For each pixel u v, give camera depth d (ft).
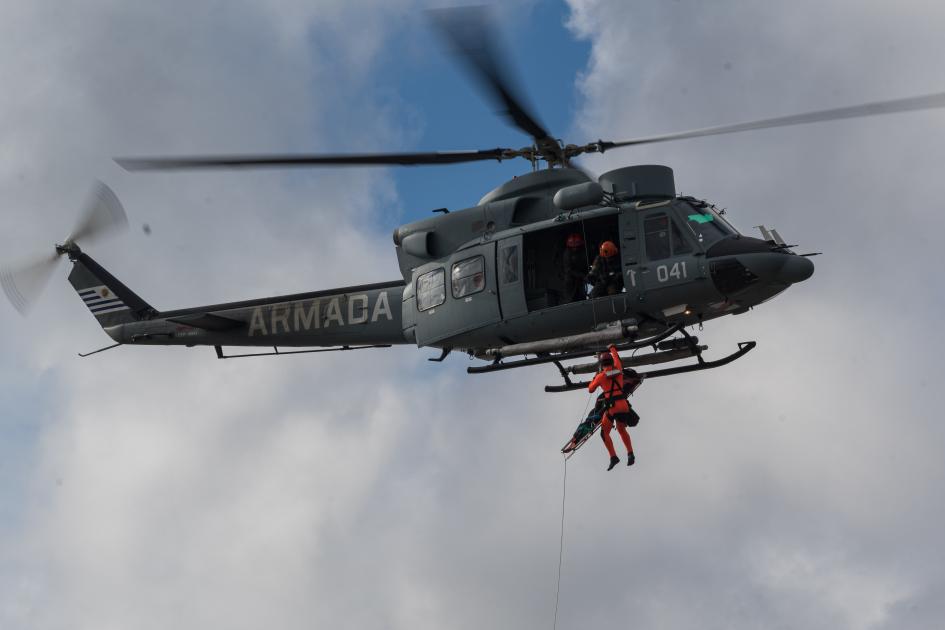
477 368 148.56
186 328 184.96
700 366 144.15
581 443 141.49
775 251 137.39
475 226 149.69
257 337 176.24
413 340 159.02
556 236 145.69
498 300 144.36
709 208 141.69
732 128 132.05
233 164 135.03
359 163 140.77
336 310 169.58
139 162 132.36
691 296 136.56
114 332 191.83
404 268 157.48
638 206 140.36
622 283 140.05
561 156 150.00
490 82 130.93
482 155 147.64
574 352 144.46
